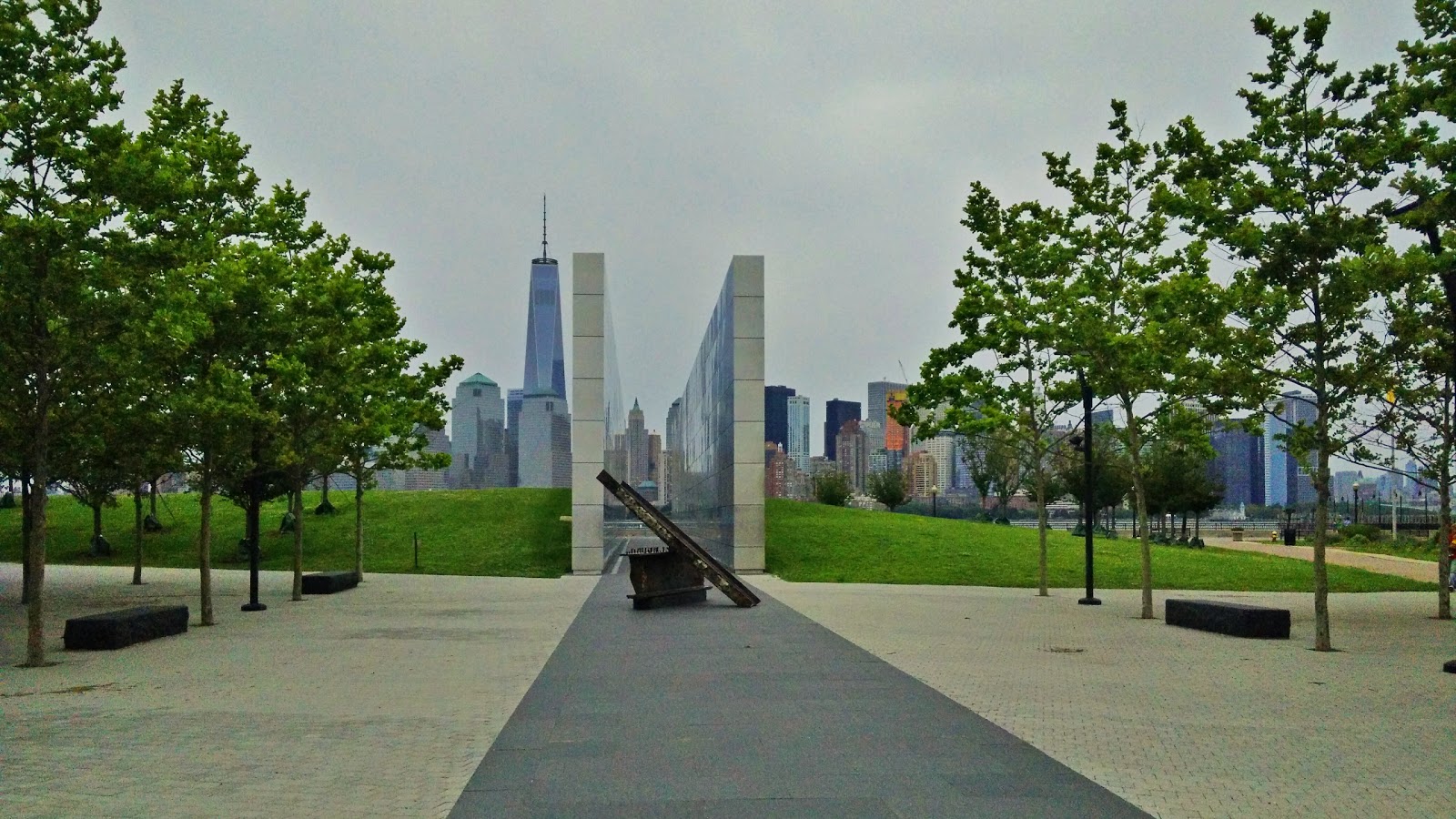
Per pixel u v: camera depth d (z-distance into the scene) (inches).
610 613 898.1
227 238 967.0
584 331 1496.1
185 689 513.0
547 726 411.8
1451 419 926.4
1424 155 617.3
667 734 394.3
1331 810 292.8
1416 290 753.0
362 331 1038.4
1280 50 689.6
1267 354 707.4
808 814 285.9
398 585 1278.3
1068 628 797.9
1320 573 684.1
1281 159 684.7
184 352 758.5
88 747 378.9
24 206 630.5
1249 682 530.6
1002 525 2311.8
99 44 660.7
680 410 2933.1
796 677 537.3
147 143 719.7
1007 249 999.0
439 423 1325.0
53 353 625.6
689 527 2479.1
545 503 2105.1
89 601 1072.8
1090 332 865.5
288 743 384.8
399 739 390.0
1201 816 285.4
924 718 426.3
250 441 887.1
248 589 1208.2
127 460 906.7
